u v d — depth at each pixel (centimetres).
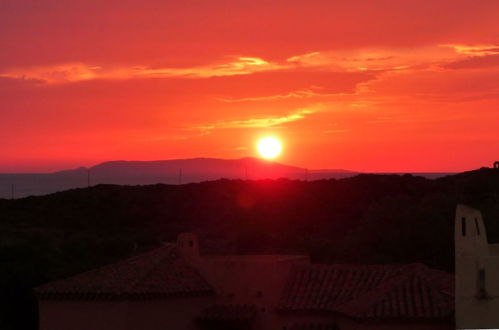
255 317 3206
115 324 3009
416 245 4888
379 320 2731
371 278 3141
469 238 2545
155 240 7088
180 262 3347
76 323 3061
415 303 2794
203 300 3234
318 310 3036
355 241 5159
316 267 3291
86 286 3086
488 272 2527
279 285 3222
